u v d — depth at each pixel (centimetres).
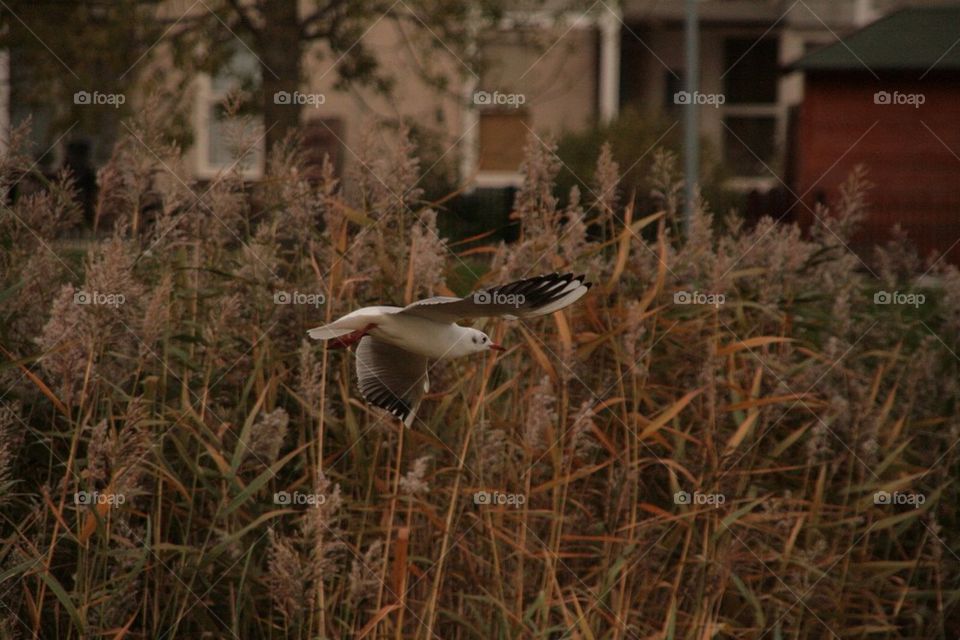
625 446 1062
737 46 4034
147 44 2214
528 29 2461
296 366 1052
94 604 909
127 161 1065
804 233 1623
